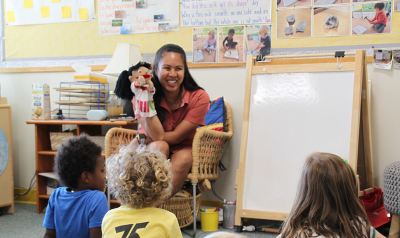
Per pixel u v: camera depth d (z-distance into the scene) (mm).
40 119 2521
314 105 1931
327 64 1949
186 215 1944
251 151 1988
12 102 2828
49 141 2590
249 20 2381
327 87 1929
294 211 970
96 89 2482
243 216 1916
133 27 2600
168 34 2529
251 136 2008
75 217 1149
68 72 2727
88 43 2699
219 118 2293
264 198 1912
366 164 2027
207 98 1867
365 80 1951
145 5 2570
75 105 2607
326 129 1878
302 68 1992
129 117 2346
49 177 2494
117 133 2018
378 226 1877
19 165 2809
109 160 1178
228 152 2406
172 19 2516
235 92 2412
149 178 989
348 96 1876
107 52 2664
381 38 2189
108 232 969
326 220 906
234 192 2395
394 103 2158
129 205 1007
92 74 2441
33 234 1967
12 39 2848
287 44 2326
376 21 2193
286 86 2008
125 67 2350
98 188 1250
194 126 1824
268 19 2352
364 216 937
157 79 1784
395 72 2152
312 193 938
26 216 2344
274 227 1964
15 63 2844
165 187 1035
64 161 1193
